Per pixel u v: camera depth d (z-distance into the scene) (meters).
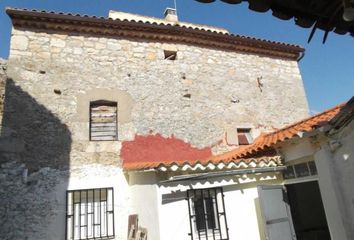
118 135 7.32
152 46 8.54
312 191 8.52
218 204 6.12
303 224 8.12
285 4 2.28
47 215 6.16
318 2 2.28
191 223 5.76
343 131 4.85
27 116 6.67
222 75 9.22
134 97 7.82
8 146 6.31
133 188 6.70
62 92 7.16
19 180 6.19
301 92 10.46
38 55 7.23
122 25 8.07
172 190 5.80
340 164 4.99
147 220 5.93
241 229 6.06
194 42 9.13
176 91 8.38
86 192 6.69
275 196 6.29
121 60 8.01
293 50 10.59
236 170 6.11
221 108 8.83
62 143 6.76
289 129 6.76
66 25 7.64
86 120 7.15
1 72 8.20
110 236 6.45
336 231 5.05
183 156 7.83
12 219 5.93
